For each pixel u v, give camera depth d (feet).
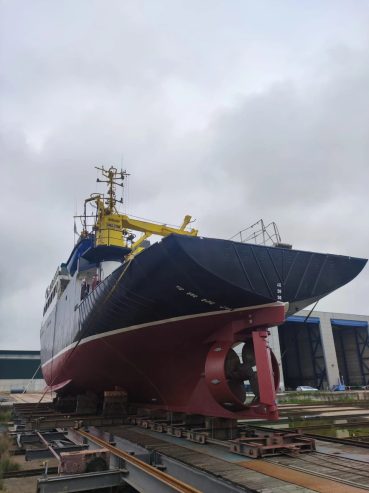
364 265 34.78
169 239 27.71
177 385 36.40
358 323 184.65
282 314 30.07
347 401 83.56
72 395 60.75
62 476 19.86
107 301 37.96
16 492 22.29
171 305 32.89
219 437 30.53
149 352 37.45
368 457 23.80
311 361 179.42
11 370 202.80
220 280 28.73
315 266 32.40
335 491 16.99
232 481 18.02
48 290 101.65
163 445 28.35
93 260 56.80
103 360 43.65
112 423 41.37
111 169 61.46
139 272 31.96
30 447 34.99
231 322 31.86
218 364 30.86
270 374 28.43
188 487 15.90
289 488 17.44
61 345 66.23
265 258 30.30
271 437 26.11
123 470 20.93
